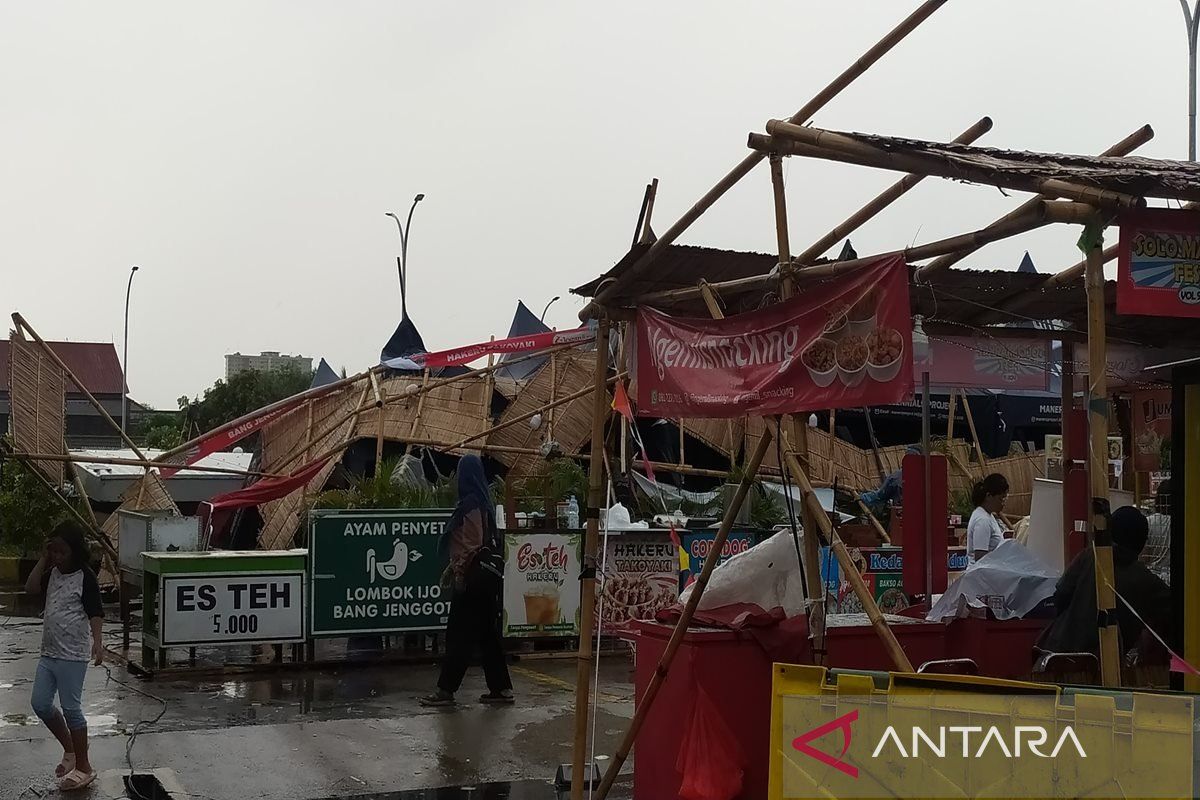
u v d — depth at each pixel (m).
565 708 10.12
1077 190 4.46
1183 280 4.58
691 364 6.19
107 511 22.62
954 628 6.85
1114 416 9.77
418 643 13.17
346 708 10.09
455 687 10.27
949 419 19.67
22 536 22.47
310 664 12.02
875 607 5.20
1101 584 4.57
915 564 7.87
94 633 7.64
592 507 6.93
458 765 8.17
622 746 6.54
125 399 57.34
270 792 7.47
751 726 6.40
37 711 7.53
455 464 19.80
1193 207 4.93
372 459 20.00
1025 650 6.92
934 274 6.14
